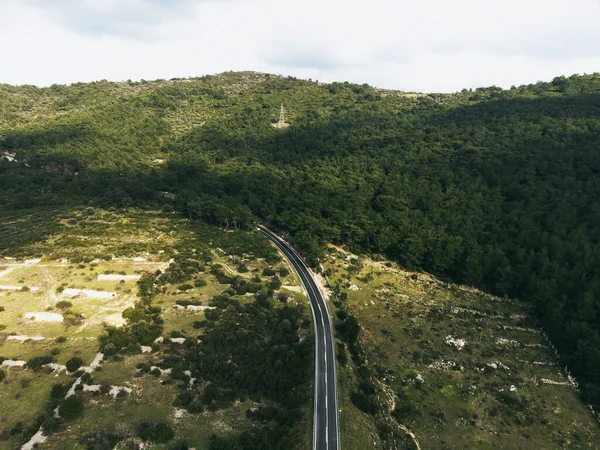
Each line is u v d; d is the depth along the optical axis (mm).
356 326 94438
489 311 109250
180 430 61562
